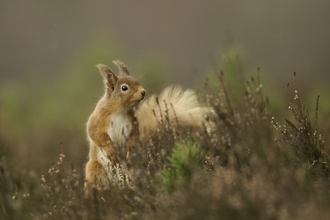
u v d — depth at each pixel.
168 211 6.78
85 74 22.06
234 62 11.99
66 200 8.27
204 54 45.47
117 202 7.68
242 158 7.66
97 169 9.81
